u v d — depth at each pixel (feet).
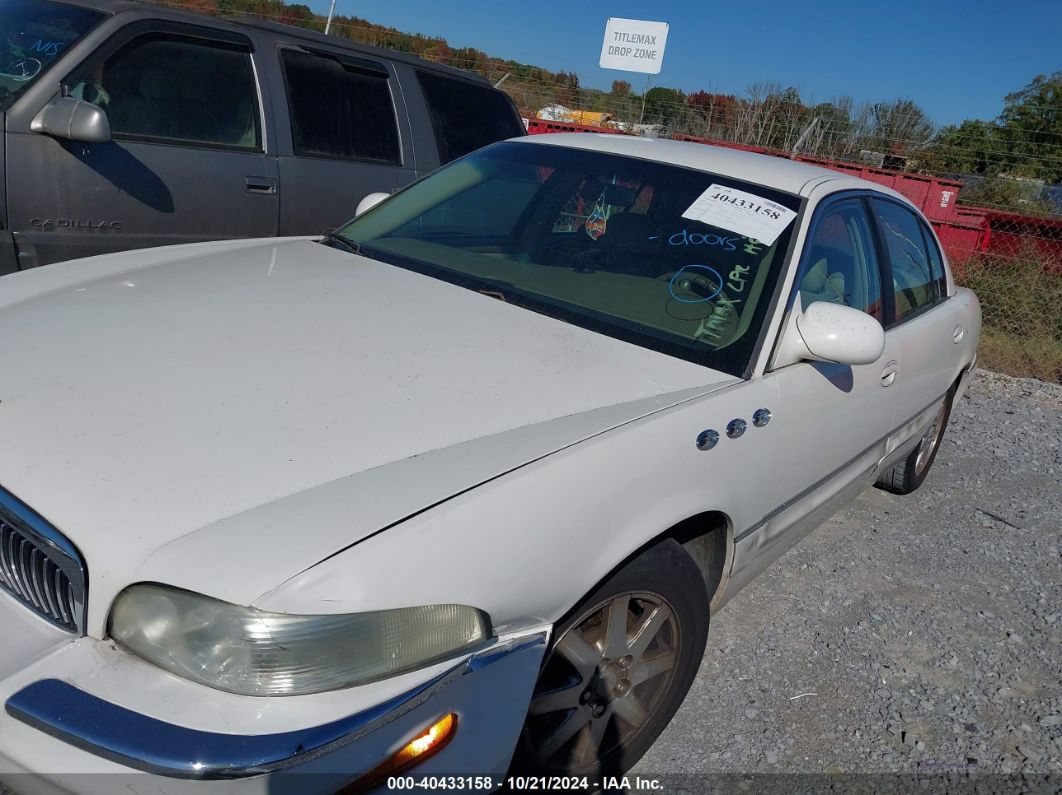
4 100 14.11
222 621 5.16
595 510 6.64
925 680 10.41
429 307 8.86
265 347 7.62
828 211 10.33
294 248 10.84
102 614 5.40
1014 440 19.76
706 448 7.68
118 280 9.18
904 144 41.65
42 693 5.14
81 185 14.47
